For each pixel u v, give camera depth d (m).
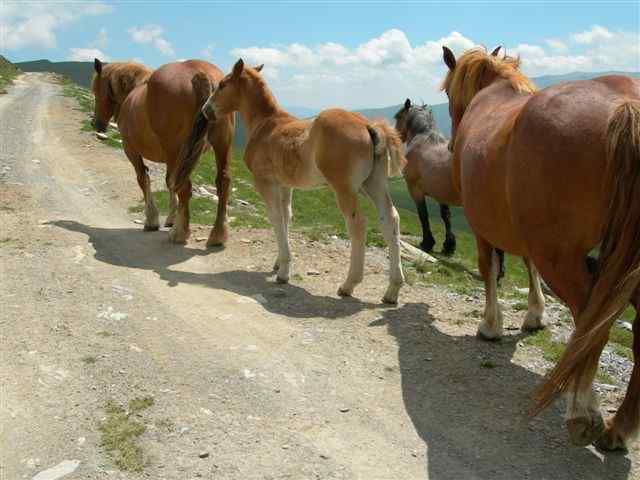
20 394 4.63
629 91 3.58
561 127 3.54
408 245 10.38
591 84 3.69
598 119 3.43
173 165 8.69
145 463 3.79
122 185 13.38
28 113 24.83
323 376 5.03
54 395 4.61
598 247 3.59
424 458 3.93
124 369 5.03
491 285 5.61
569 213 3.57
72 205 11.48
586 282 3.63
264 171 7.29
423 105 11.95
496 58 5.93
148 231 9.81
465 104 6.17
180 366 5.12
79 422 4.25
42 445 3.99
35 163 15.19
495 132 4.39
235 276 7.68
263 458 3.88
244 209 12.59
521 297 7.70
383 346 5.62
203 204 11.74
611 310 3.23
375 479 3.71
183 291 7.04
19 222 9.80
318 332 5.93
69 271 7.47
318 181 6.81
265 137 7.26
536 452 3.96
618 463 3.82
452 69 6.61
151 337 5.70
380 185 6.56
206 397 4.63
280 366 5.18
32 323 5.89
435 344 5.68
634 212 3.19
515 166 3.84
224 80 7.63
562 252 3.69
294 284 7.44
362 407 4.55
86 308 6.32
